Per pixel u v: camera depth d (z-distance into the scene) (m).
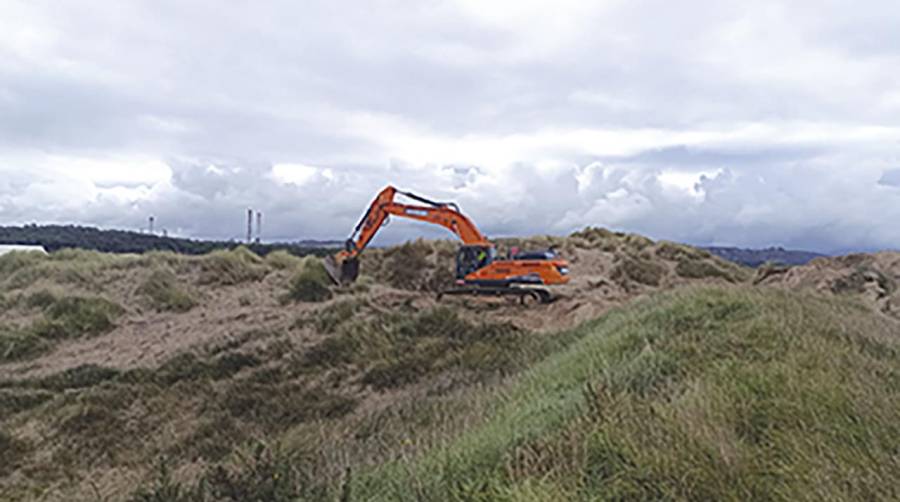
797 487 4.23
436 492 5.05
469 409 9.21
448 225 21.81
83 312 19.34
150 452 10.58
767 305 10.37
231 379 14.17
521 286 19.81
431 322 16.78
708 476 4.44
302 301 21.25
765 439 5.09
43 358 16.81
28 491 9.42
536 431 6.01
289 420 11.77
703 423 5.13
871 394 5.70
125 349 17.08
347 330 16.52
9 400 13.27
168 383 14.04
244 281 23.80
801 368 6.57
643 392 6.71
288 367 14.74
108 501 8.42
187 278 23.55
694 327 9.70
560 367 9.82
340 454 7.80
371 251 29.08
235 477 6.55
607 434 5.21
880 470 4.31
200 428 11.46
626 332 10.40
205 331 18.14
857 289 17.95
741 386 6.18
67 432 11.59
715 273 28.55
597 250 31.53
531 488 4.48
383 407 11.74
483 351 14.26
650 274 27.23
